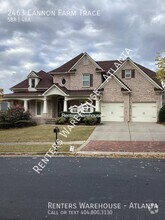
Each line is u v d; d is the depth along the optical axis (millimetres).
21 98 30797
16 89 34250
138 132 20422
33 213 5496
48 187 7395
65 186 7492
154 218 5223
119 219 5211
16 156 13523
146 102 28734
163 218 5227
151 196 6547
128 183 7777
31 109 32719
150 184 7652
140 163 11133
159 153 13453
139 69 28969
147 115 28641
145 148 14758
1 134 21203
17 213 5484
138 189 7148
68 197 6504
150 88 28688
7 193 6852
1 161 11930
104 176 8688
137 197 6477
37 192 6930
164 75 15492
